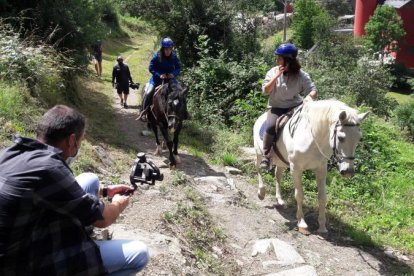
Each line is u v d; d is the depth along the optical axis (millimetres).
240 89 13414
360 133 5676
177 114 8680
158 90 9195
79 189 2748
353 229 7461
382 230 7945
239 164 9852
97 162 7996
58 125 2818
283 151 6992
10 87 8641
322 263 6227
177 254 5215
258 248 6215
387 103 26391
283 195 8516
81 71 12727
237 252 6129
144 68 25328
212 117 12758
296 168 6637
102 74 22000
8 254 2623
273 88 6973
